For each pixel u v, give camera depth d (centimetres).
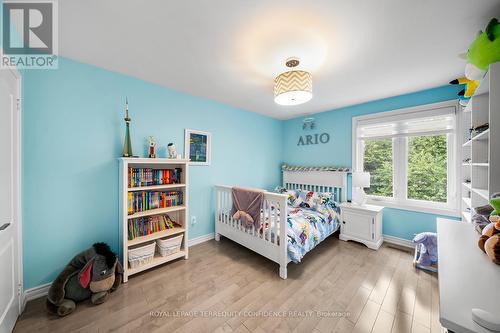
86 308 162
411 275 211
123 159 199
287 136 430
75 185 195
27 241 170
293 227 234
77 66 195
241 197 261
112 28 147
